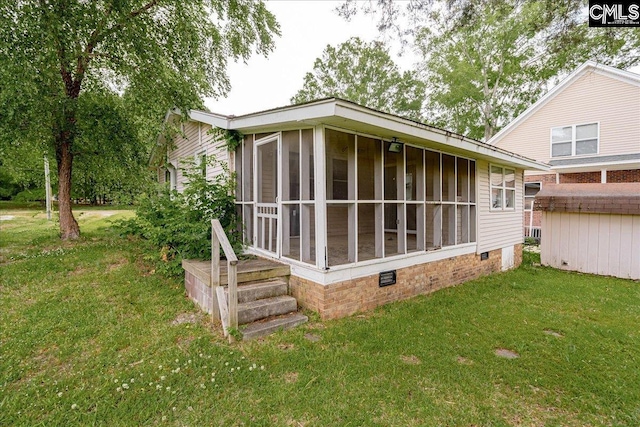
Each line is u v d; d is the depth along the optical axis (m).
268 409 2.28
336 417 2.20
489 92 19.02
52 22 5.39
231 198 5.59
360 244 6.09
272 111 4.09
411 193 5.93
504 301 4.86
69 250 6.64
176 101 7.62
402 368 2.83
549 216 7.77
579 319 4.14
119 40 7.00
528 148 13.42
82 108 7.37
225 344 3.21
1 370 2.69
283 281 4.36
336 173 6.26
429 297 4.96
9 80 5.35
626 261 6.59
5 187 22.11
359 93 22.28
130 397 2.37
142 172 8.82
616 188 7.21
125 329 3.49
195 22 8.78
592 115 11.77
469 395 2.48
